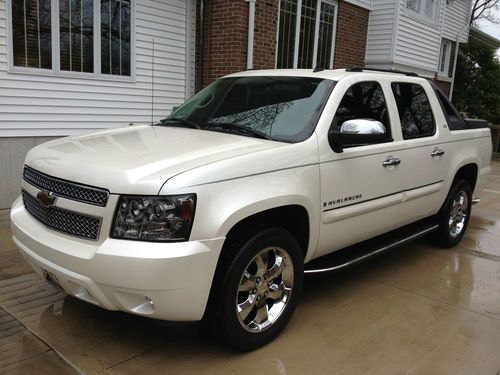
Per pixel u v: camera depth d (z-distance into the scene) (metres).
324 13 11.10
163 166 2.87
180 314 2.80
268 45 9.23
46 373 2.93
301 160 3.40
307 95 3.91
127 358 3.13
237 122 3.88
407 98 4.76
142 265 2.63
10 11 6.39
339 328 3.67
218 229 2.81
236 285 3.02
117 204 2.75
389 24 12.34
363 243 4.51
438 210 5.38
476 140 5.82
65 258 2.85
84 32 7.29
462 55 18.14
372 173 4.05
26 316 3.59
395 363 3.23
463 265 5.27
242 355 3.22
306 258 3.69
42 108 6.95
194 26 8.87
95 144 3.43
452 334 3.67
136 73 8.06
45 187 3.10
